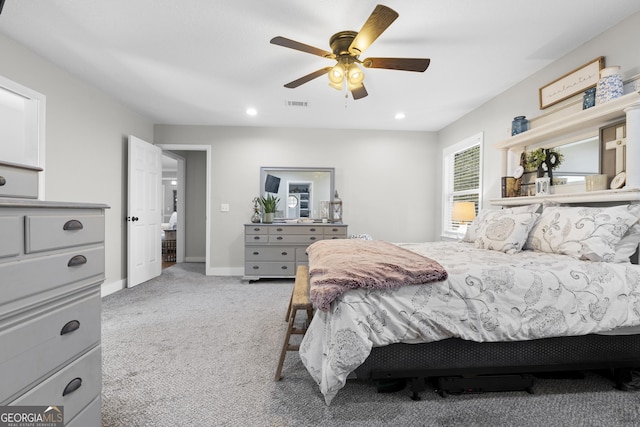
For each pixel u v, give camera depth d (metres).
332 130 4.76
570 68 2.44
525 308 1.53
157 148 4.42
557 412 1.46
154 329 2.49
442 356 1.56
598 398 1.57
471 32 2.19
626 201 2.00
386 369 1.54
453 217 3.69
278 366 1.74
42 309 0.95
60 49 2.47
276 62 2.67
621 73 2.04
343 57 2.12
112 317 2.77
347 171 4.78
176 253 6.06
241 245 4.70
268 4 1.92
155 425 1.37
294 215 4.72
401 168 4.82
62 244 1.01
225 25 2.14
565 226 2.04
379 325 1.44
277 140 4.71
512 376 1.61
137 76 2.97
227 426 1.37
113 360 1.97
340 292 1.42
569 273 1.59
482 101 3.55
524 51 2.45
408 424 1.38
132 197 3.83
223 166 4.67
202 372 1.83
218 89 3.28
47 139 2.67
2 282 0.81
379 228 4.81
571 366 1.63
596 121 2.13
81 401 1.11
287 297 3.46
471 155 4.05
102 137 3.40
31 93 2.50
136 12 2.01
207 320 2.71
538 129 2.52
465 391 1.60
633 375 1.69
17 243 0.85
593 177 2.12
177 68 2.80
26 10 1.99
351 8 1.94
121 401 1.54
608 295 1.57
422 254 2.16
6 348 0.83
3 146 2.58
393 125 4.56
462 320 1.49
